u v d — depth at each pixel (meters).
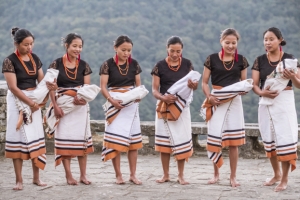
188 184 6.85
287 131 6.36
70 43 6.68
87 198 5.96
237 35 6.64
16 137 6.46
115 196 6.07
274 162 6.74
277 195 6.11
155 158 9.28
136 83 7.06
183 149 6.81
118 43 6.76
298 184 6.75
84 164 6.96
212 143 6.77
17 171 6.51
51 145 9.83
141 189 6.50
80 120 6.83
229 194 6.18
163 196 6.07
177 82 6.70
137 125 6.96
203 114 6.86
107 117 6.86
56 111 6.70
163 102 6.80
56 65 6.74
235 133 6.70
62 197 6.02
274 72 6.32
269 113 6.46
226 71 6.67
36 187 6.62
